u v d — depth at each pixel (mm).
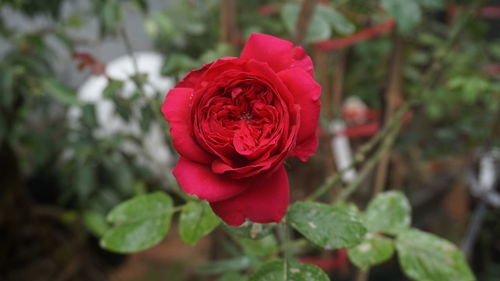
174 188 527
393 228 427
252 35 339
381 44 962
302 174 931
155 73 1159
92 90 1151
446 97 819
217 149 319
